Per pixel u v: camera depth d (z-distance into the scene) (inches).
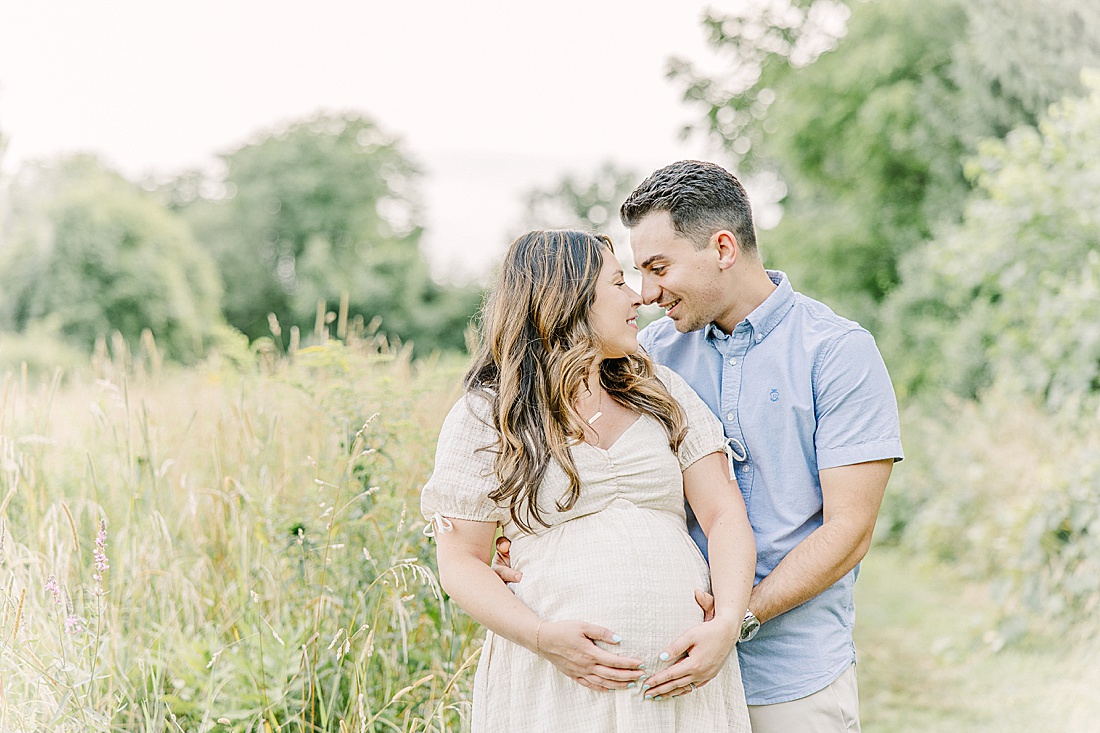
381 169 1288.1
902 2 455.2
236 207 1234.0
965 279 303.3
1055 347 247.6
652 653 71.2
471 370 80.9
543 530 75.5
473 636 109.7
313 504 111.4
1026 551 198.2
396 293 1126.4
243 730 99.7
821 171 529.0
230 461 123.9
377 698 103.5
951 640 206.2
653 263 83.8
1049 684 173.6
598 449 76.0
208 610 111.0
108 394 129.8
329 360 117.9
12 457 111.4
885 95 452.1
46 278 964.6
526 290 77.7
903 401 417.4
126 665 103.7
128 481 119.0
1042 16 377.1
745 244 84.4
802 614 81.0
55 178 1039.6
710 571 76.5
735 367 85.2
